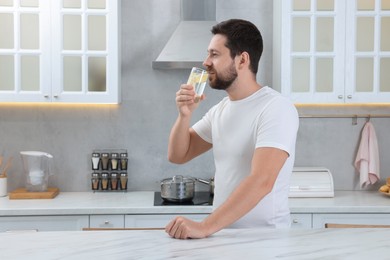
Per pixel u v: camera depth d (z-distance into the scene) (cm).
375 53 414
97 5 406
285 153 217
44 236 193
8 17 402
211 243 180
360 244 178
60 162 439
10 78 404
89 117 439
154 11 441
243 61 234
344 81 413
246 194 201
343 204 386
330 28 414
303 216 379
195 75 221
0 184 416
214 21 418
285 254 165
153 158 445
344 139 449
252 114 232
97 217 375
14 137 436
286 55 410
